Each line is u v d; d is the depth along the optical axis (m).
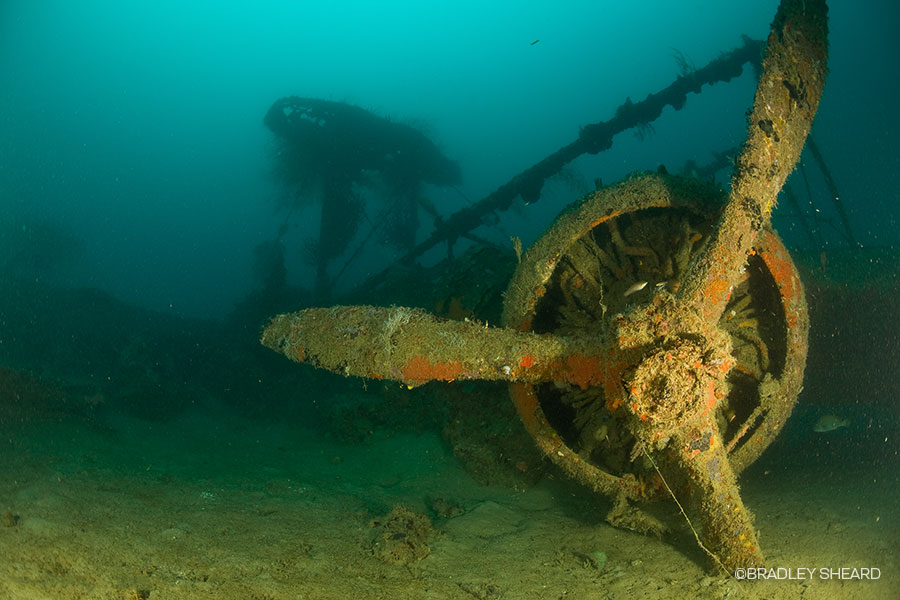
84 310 12.56
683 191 4.43
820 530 4.15
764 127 3.74
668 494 4.29
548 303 5.24
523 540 4.40
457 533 4.50
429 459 6.48
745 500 4.95
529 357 3.87
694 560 3.89
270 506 4.89
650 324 3.19
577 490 5.51
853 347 6.23
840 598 3.27
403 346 4.05
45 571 3.18
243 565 3.59
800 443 6.27
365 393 8.56
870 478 5.11
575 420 4.86
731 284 3.57
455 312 6.73
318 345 4.33
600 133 12.29
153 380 9.62
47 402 7.02
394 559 3.89
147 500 4.74
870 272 5.96
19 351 10.19
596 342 3.71
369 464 6.70
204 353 11.65
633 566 3.89
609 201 4.50
